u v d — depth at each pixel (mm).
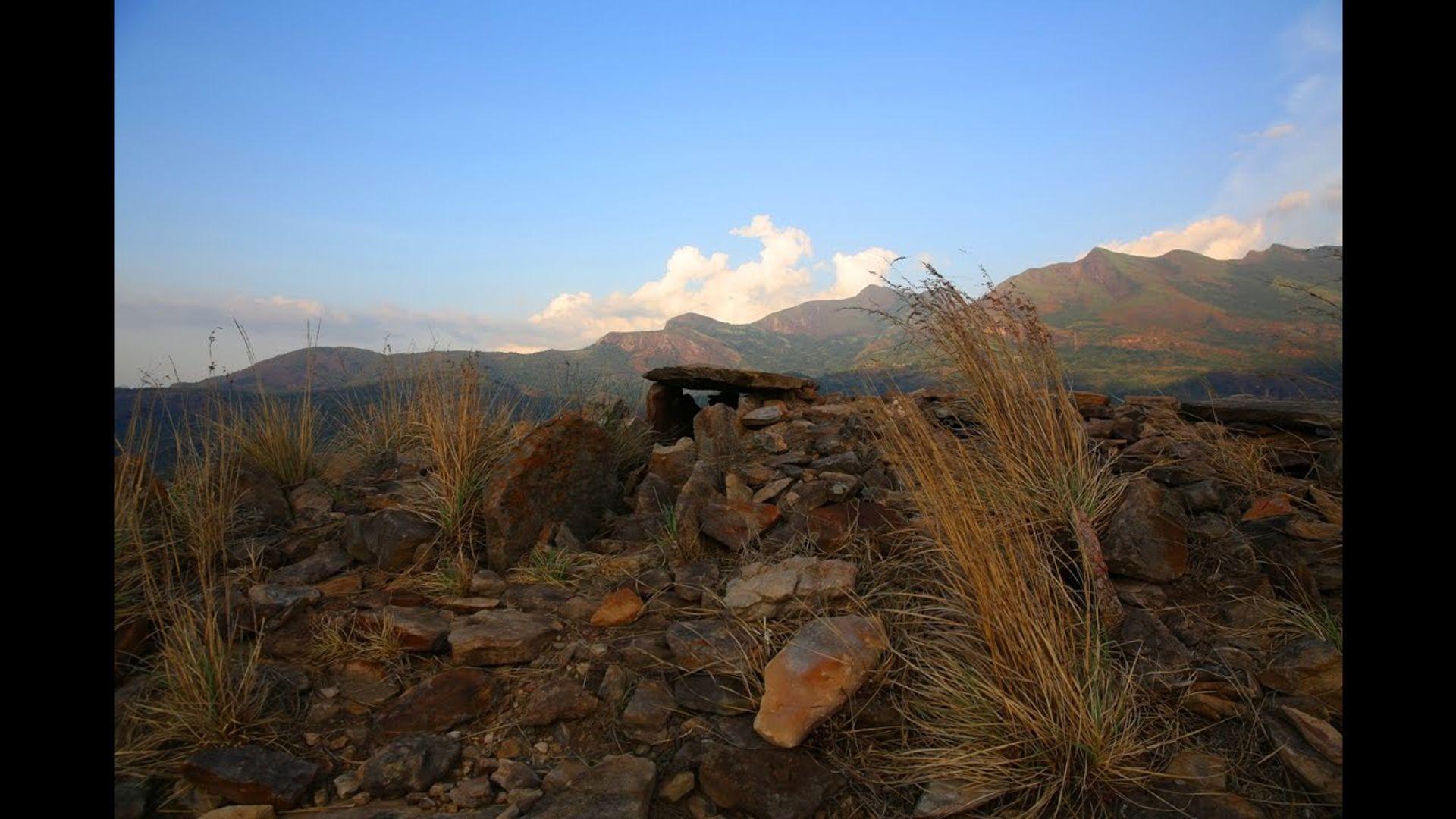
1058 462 3588
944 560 3180
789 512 4070
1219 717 2520
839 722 2613
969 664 2764
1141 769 2301
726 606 3213
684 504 4098
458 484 4176
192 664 2621
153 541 3730
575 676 2930
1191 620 2984
